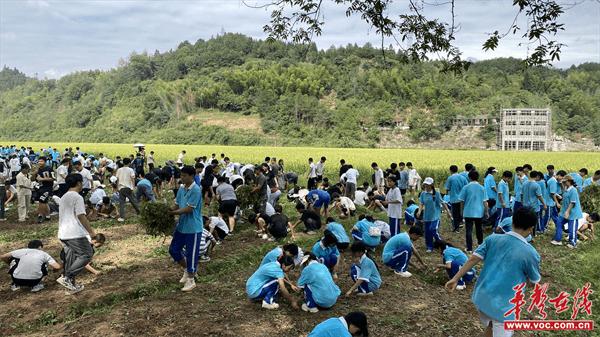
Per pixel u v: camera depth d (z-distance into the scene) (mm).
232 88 130875
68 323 5730
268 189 12289
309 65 148000
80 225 6746
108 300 6617
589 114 120250
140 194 12305
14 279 6820
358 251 6863
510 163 32219
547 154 46594
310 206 12391
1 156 22969
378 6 5844
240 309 6230
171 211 6992
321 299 6113
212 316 5941
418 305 6613
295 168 27859
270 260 6867
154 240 10078
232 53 163625
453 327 5871
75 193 6695
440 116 109312
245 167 17047
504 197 11039
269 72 133125
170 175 17234
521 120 100438
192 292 6902
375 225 9758
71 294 6766
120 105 132625
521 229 4090
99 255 8883
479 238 9320
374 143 99375
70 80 171125
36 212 13750
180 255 7008
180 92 127188
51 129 128125
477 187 9195
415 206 11688
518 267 3957
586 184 14211
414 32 5988
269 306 6266
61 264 8070
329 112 111375
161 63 164875
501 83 133375
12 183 13328
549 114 100312
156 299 6578
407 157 37469
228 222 11086
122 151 47688
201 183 13297
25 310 6230
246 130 107938
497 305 3969
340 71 140500
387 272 8211
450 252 7598
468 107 114375
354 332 4348
